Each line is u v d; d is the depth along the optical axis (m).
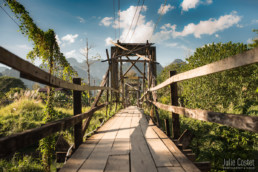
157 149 2.43
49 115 4.26
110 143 2.80
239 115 1.14
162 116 7.45
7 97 14.93
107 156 2.19
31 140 1.30
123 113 8.03
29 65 1.29
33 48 4.25
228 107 4.04
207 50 4.87
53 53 4.55
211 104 4.23
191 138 3.11
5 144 1.01
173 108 2.69
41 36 4.22
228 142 3.23
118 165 1.91
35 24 4.11
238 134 3.14
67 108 11.34
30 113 9.21
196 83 4.70
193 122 4.89
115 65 10.76
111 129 4.02
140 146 2.60
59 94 11.74
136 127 4.21
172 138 2.93
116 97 10.43
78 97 2.76
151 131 3.71
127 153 2.29
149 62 9.43
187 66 5.63
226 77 3.95
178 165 1.86
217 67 1.41
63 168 1.83
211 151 3.39
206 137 3.90
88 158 2.13
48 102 4.28
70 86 2.25
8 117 8.55
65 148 2.73
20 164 4.64
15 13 3.80
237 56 1.15
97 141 2.94
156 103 4.67
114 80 10.45
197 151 3.90
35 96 12.91
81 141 2.75
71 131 6.04
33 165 4.73
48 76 1.63
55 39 4.62
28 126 7.82
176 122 2.91
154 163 1.93
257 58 0.95
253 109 3.24
